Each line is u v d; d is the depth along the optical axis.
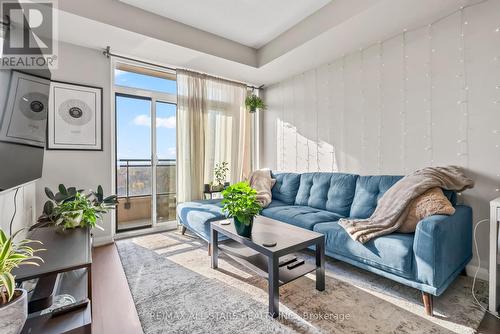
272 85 4.10
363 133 2.81
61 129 2.61
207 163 3.58
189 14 2.62
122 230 3.16
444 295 1.68
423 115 2.31
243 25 2.84
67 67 2.64
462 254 1.76
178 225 3.39
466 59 2.04
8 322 0.79
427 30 2.28
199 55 3.00
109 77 2.89
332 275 2.02
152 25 2.58
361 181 2.52
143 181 3.37
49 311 1.12
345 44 2.70
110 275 2.04
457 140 2.10
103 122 2.85
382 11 2.10
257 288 1.82
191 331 1.37
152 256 2.45
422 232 1.49
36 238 1.49
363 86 2.81
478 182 1.99
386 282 1.89
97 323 1.43
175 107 3.55
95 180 2.80
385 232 1.76
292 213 2.54
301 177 3.23
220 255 2.47
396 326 1.38
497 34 1.89
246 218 1.81
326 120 3.24
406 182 2.00
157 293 1.76
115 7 2.37
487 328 1.36
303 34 2.70
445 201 1.70
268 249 1.53
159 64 3.23
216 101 3.67
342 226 2.02
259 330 1.37
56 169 2.59
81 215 1.79
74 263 1.12
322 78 3.28
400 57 2.47
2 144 1.21
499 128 1.89
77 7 2.17
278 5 2.47
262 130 4.31
